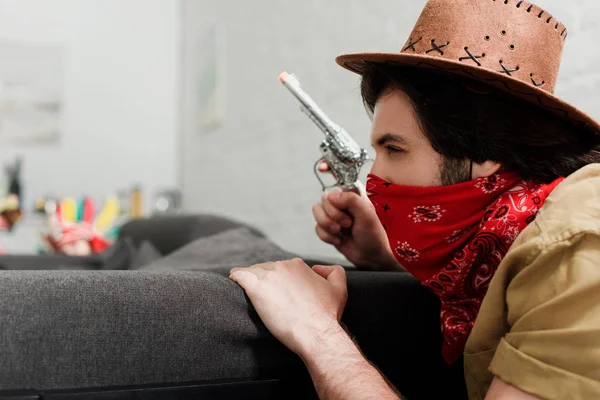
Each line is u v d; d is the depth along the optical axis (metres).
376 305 0.95
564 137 0.84
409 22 1.89
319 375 0.77
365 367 0.77
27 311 0.70
